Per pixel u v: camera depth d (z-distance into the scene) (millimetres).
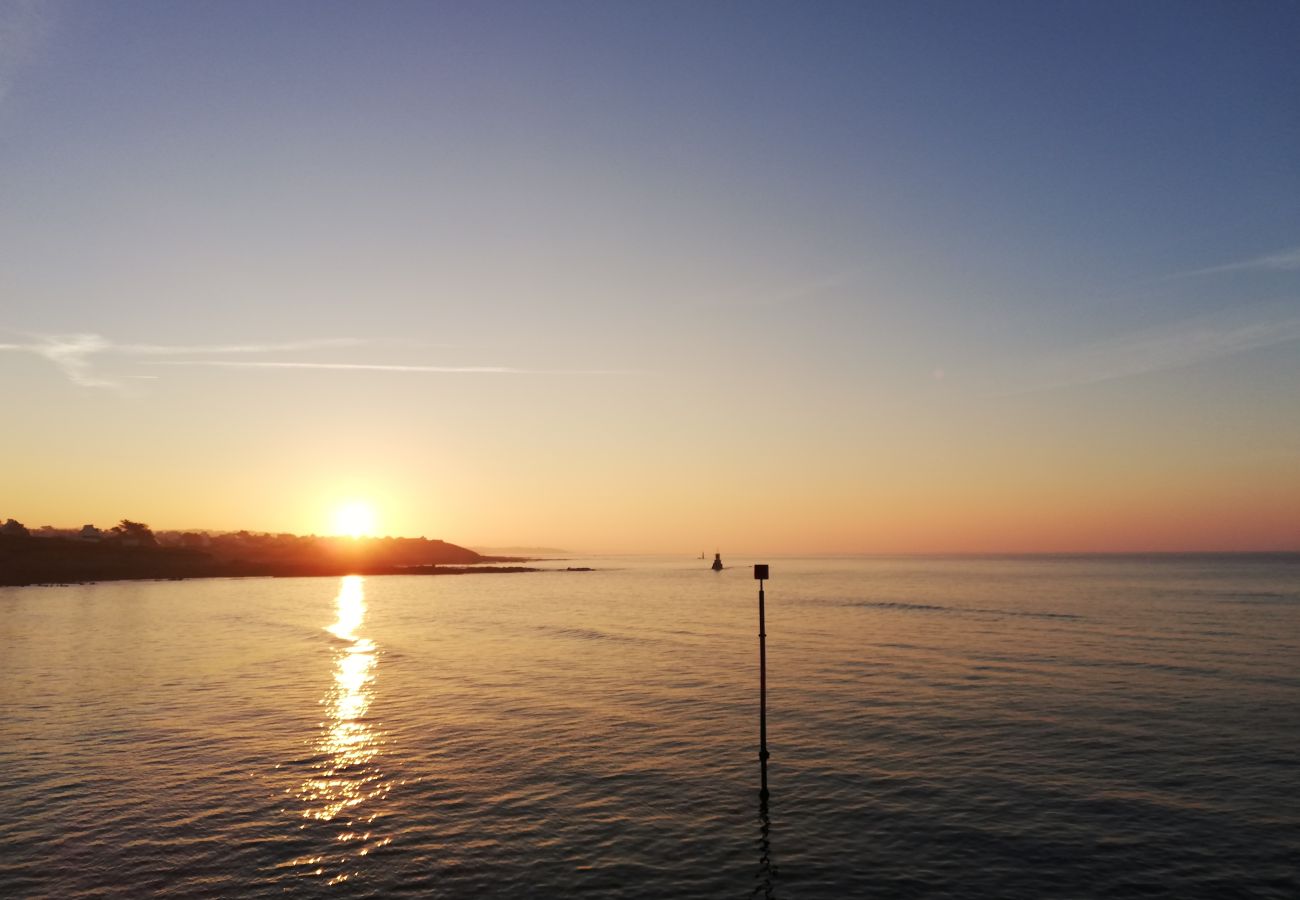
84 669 44094
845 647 51250
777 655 47719
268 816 19656
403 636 61219
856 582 150750
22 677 41281
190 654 50594
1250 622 65625
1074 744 25984
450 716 31125
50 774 23312
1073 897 15242
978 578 163375
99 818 19547
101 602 98688
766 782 22172
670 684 38125
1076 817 19375
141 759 24938
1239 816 19359
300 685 38688
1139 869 16453
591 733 28078
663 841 18062
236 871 16469
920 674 39969
